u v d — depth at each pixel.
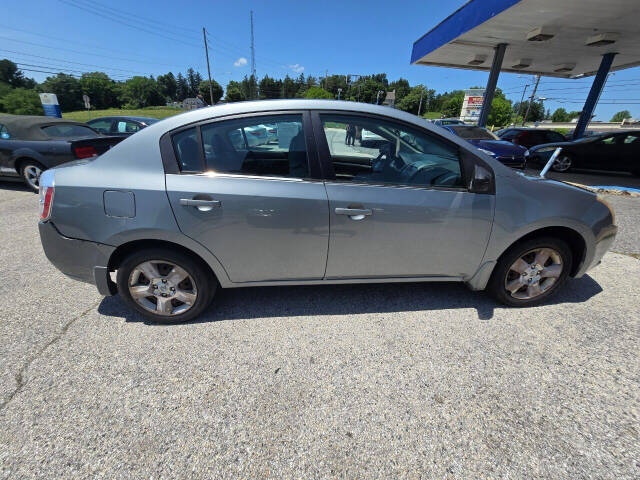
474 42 10.25
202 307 2.31
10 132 5.68
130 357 2.00
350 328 2.31
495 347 2.12
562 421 1.61
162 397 1.72
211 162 2.04
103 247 2.06
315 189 2.07
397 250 2.23
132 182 1.99
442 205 2.16
